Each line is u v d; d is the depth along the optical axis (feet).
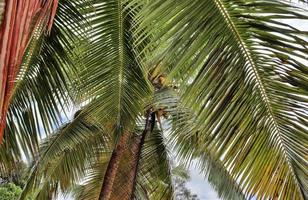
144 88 17.88
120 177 31.40
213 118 9.04
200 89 8.90
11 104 13.50
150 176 33.99
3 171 14.07
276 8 7.91
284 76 8.45
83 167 30.76
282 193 9.11
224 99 8.93
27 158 13.80
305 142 8.77
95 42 14.75
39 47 12.77
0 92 4.79
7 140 13.62
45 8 5.61
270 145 9.11
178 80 9.19
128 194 31.19
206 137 9.27
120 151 29.14
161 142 33.27
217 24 8.54
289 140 8.92
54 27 12.97
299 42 7.97
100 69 15.79
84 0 13.00
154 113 30.89
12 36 4.91
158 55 8.88
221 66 8.76
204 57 8.73
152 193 34.32
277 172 9.14
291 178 9.05
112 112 19.07
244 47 8.52
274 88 8.64
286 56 8.23
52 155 26.94
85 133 27.73
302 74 8.25
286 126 8.83
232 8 8.32
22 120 13.71
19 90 13.46
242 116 9.02
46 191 30.63
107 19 14.42
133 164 31.48
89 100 17.21
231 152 9.17
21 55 5.16
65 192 31.09
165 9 8.71
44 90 13.78
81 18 13.11
